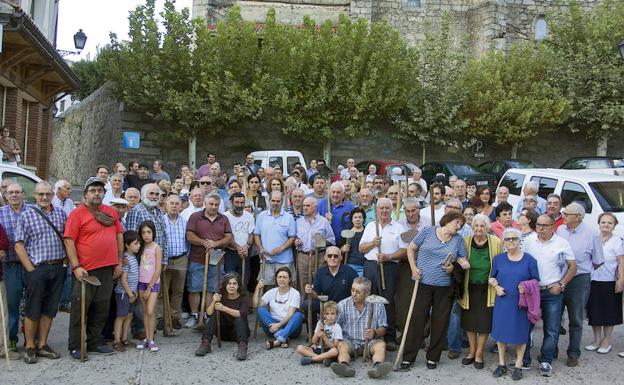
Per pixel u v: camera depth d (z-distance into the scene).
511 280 6.01
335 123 21.73
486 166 20.44
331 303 6.46
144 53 19.81
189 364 6.21
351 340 6.53
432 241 6.32
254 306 7.62
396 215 7.76
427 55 22.55
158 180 12.09
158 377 5.80
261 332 7.52
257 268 8.30
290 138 22.45
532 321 5.92
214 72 19.94
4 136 11.33
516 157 23.83
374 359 6.20
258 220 7.75
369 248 6.92
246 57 20.53
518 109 21.72
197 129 20.62
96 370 5.93
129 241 6.61
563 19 23.72
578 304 6.45
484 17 27.66
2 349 6.23
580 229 6.57
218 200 7.54
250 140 22.09
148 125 21.33
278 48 20.84
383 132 22.91
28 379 5.62
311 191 9.91
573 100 22.36
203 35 20.33
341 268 7.01
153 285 6.72
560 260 6.20
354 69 20.67
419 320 6.26
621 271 6.77
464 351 6.95
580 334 6.46
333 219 8.09
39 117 16.42
